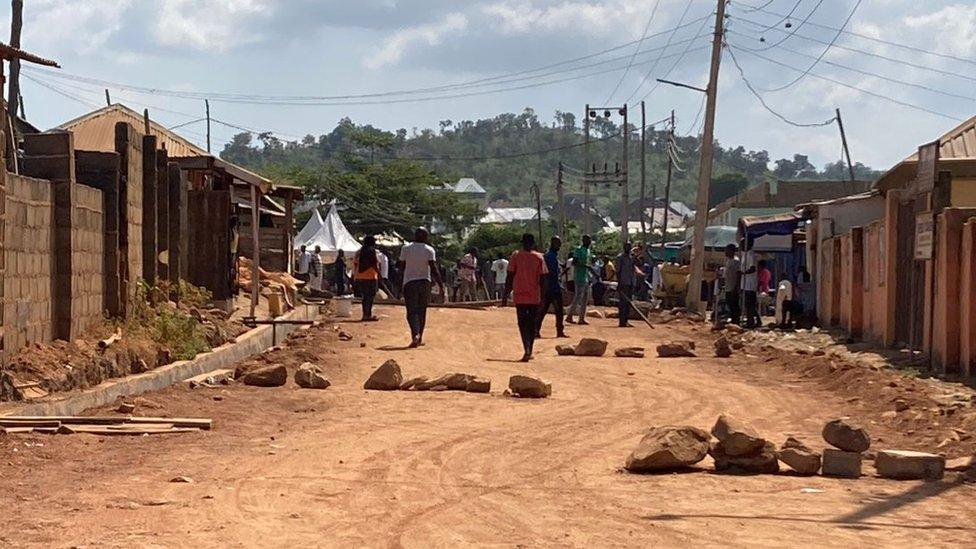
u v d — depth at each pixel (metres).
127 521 8.15
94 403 13.98
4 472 9.89
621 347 23.12
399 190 77.81
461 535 7.79
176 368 16.92
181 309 20.94
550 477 10.06
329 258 51.59
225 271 24.64
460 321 28.31
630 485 9.73
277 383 16.58
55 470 10.06
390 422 13.32
